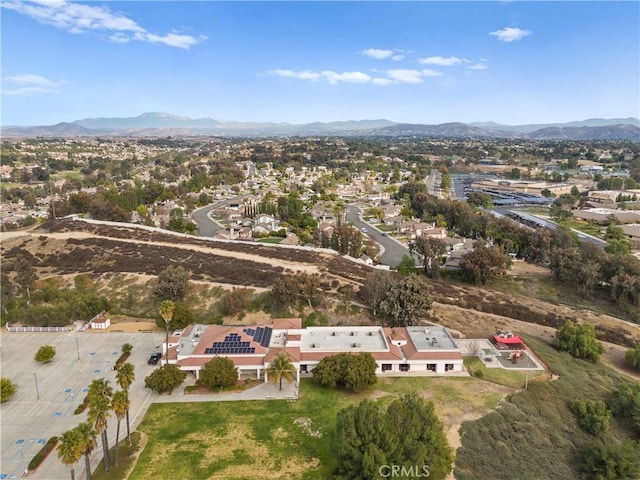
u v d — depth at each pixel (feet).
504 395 257.75
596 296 444.55
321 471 197.57
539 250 549.95
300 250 513.45
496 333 326.03
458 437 219.82
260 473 196.24
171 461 202.80
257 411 241.55
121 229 562.25
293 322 316.81
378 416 192.65
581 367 302.04
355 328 318.24
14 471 198.90
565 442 229.45
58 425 231.71
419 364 284.41
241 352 280.10
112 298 396.98
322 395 257.34
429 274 477.77
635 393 257.96
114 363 295.69
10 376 279.08
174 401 251.19
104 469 197.47
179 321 337.72
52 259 477.77
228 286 401.70
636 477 209.97
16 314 358.02
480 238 619.67
